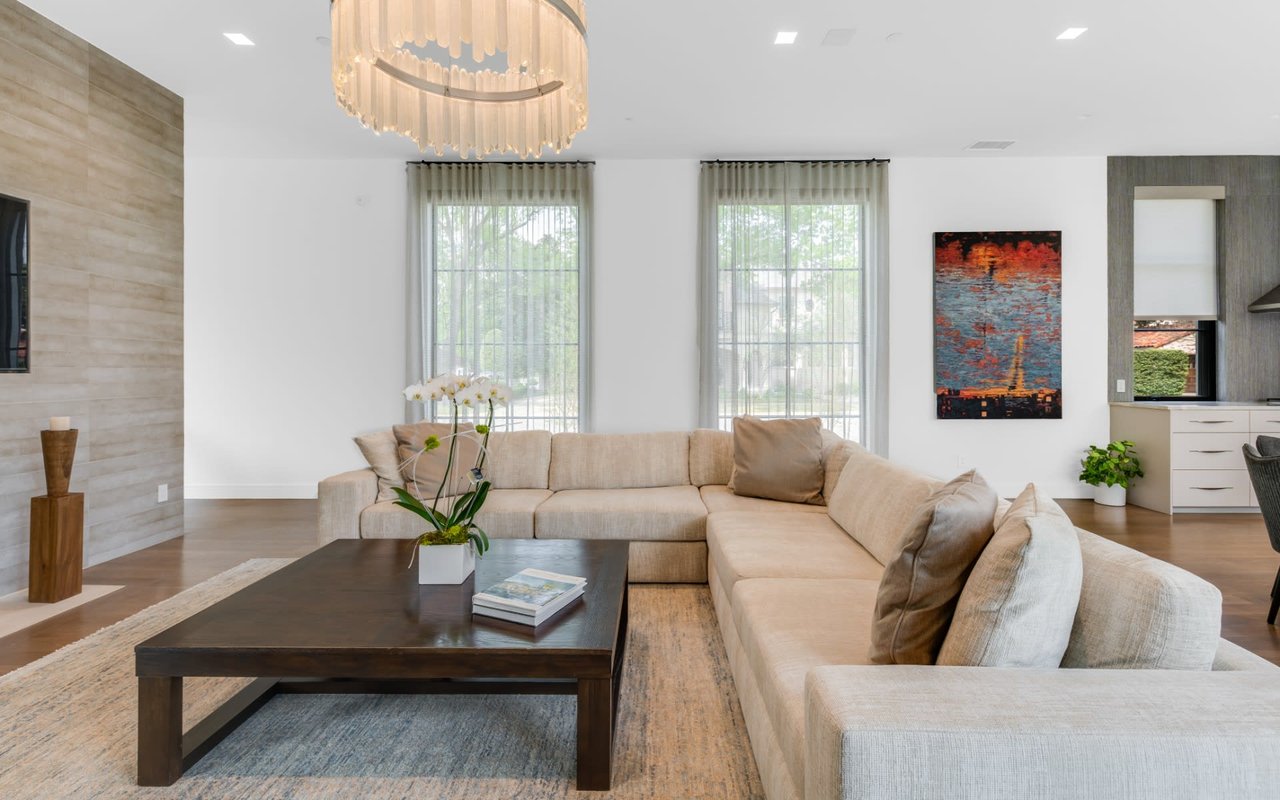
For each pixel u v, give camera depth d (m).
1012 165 5.62
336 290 5.66
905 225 5.67
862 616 1.87
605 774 1.72
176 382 4.40
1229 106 4.55
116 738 1.94
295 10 3.34
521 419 5.57
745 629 1.96
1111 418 5.64
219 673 1.69
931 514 1.34
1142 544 4.21
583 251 5.55
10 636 2.72
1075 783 0.91
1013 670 1.11
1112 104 4.52
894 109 4.60
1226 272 5.65
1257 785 0.90
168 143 4.30
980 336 5.62
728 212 5.58
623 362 5.63
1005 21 3.46
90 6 3.29
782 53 3.79
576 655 1.71
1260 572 3.64
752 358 5.59
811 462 3.63
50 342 3.44
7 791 1.69
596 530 3.48
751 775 1.79
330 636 1.76
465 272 5.54
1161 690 1.02
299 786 1.73
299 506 5.35
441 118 2.56
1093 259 5.62
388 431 3.89
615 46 3.70
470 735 1.99
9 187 3.21
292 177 5.63
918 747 0.93
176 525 4.39
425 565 2.22
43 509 3.11
